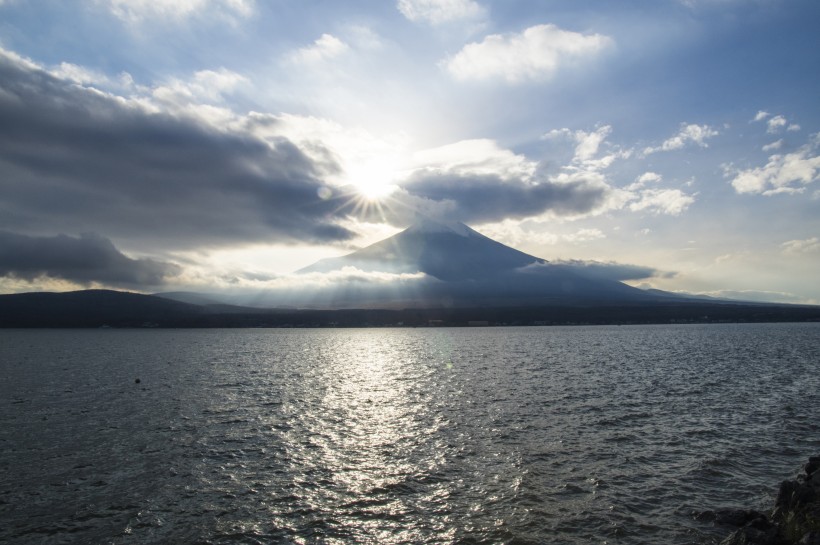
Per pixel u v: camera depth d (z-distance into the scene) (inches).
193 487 1119.6
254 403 2116.1
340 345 6801.2
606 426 1647.4
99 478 1177.4
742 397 2190.0
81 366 3801.7
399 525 928.9
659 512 979.9
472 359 4256.9
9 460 1312.7
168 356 4788.4
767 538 789.9
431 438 1513.3
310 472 1215.6
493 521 941.8
